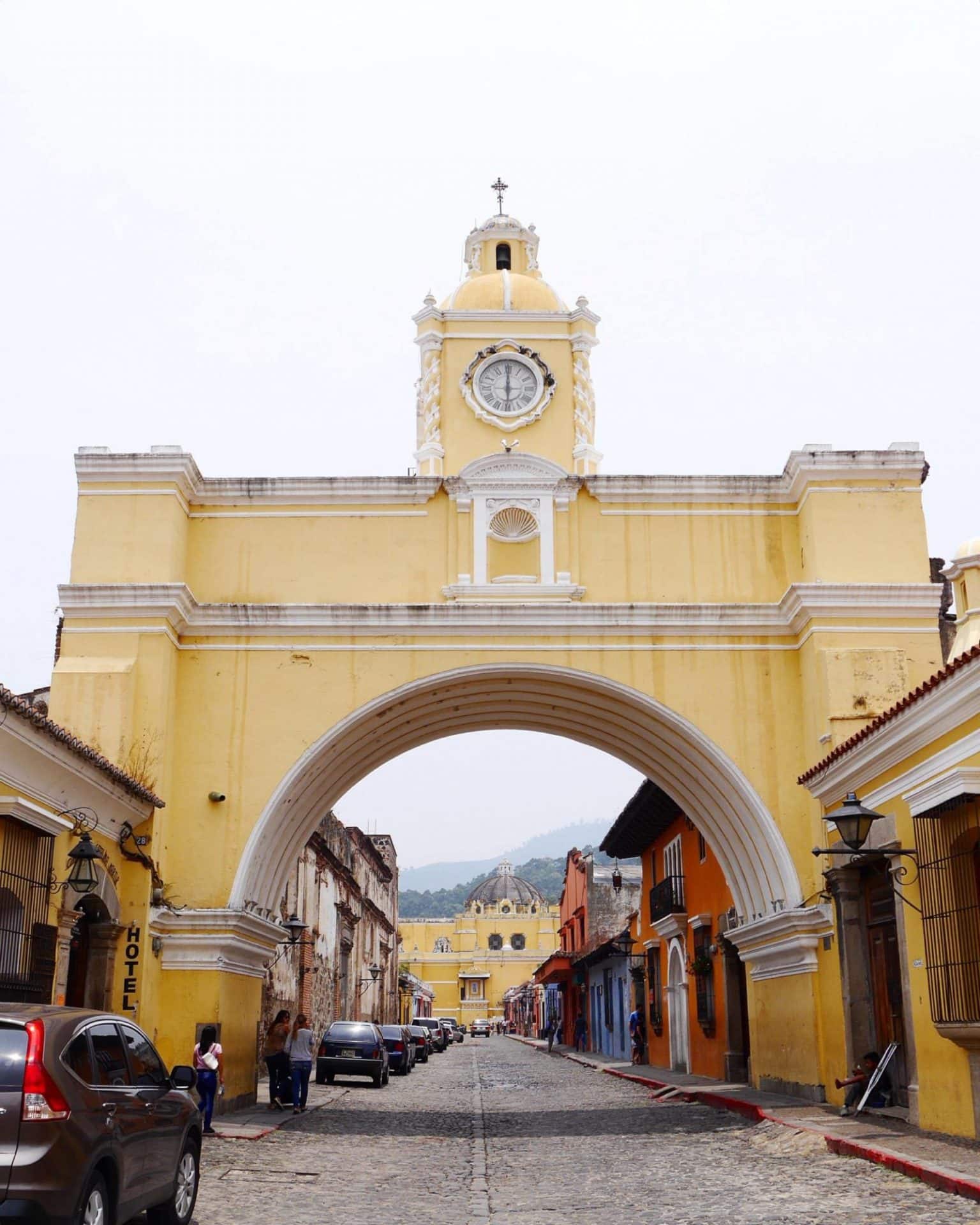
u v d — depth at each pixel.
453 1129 16.14
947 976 12.09
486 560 18.77
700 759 18.69
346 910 38.88
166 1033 16.81
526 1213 9.32
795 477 18.89
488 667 18.34
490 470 18.95
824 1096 16.56
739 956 20.11
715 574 18.92
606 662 18.45
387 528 18.98
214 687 18.27
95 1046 7.15
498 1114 18.72
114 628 17.70
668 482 19.03
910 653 17.78
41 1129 6.20
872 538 18.38
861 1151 11.30
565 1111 18.98
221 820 17.83
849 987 15.38
